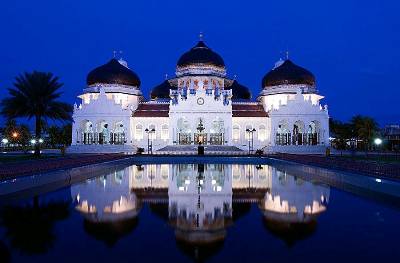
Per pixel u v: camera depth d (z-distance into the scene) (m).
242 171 43.88
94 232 15.97
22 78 63.78
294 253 13.23
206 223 17.55
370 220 18.08
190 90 95.94
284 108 95.06
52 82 64.56
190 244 14.32
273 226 17.02
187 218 18.55
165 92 115.75
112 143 93.44
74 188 28.94
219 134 95.88
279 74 103.25
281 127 99.44
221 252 13.30
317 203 22.47
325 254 13.17
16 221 18.16
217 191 27.52
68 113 66.62
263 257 12.87
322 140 95.31
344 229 16.47
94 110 94.00
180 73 107.44
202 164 56.66
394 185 23.69
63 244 14.27
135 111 96.75
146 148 93.44
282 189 28.42
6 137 131.25
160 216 18.94
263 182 32.75
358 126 111.94
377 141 89.19
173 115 94.06
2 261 12.42
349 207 21.19
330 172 34.09
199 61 105.38
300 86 101.94
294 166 45.44
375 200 23.55
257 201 23.19
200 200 23.69
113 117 93.88
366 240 14.84
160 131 95.19
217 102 94.50
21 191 26.58
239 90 116.88
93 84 102.50
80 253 13.27
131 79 104.12
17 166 37.75
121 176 38.28
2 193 24.06
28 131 132.75
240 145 92.81
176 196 25.14
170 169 47.03
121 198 24.33
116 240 14.85
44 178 30.17
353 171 33.56
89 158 56.69
